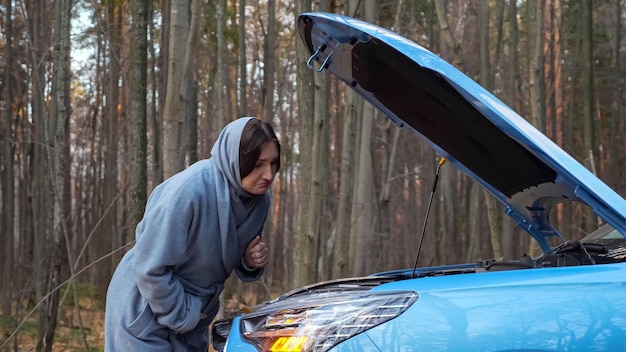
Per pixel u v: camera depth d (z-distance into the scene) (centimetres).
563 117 1978
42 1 1392
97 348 988
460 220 1614
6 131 1656
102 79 1908
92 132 2102
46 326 826
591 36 1248
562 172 237
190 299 264
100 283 1745
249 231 276
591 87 1230
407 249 2089
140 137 621
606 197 230
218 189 262
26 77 1734
